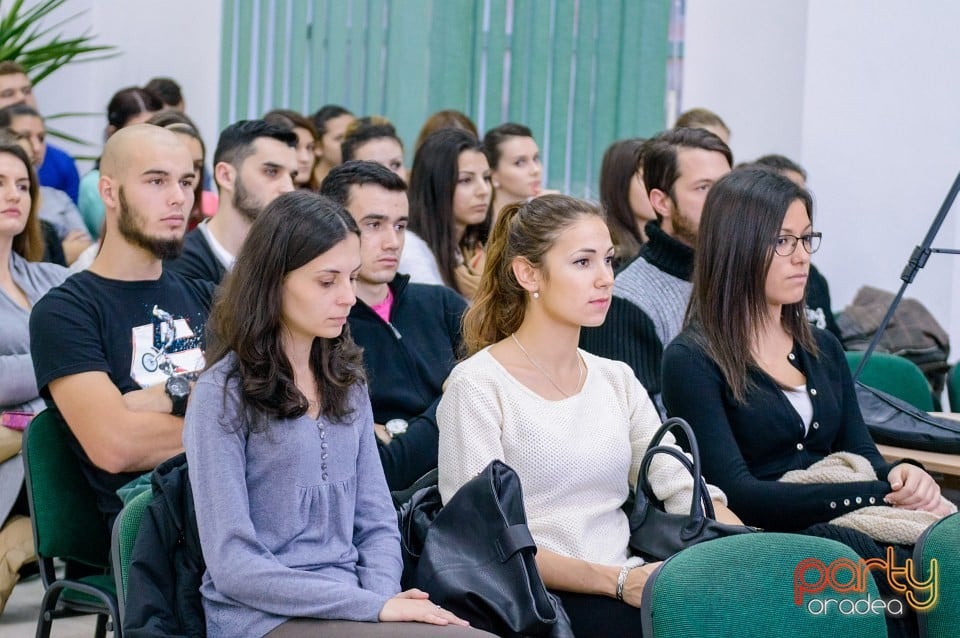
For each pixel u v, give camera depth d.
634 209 4.11
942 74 5.17
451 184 4.09
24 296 3.52
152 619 2.06
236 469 2.12
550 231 2.46
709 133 3.38
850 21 5.33
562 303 2.45
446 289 3.37
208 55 6.74
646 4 6.06
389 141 4.61
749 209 2.72
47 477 2.66
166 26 6.79
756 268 2.71
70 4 6.67
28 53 5.89
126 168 2.82
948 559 2.14
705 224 2.77
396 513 2.35
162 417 2.68
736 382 2.69
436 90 6.35
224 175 3.58
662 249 3.37
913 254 3.35
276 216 2.19
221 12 6.69
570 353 2.51
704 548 1.97
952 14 5.14
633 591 2.27
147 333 2.84
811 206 2.78
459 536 2.21
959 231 5.21
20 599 3.65
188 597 2.12
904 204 5.26
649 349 3.22
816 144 5.43
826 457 2.76
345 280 2.20
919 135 5.22
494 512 2.19
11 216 3.44
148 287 2.88
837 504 2.57
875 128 5.30
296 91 6.60
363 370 2.33
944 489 3.24
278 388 2.17
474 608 2.14
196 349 2.91
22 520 3.28
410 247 3.92
